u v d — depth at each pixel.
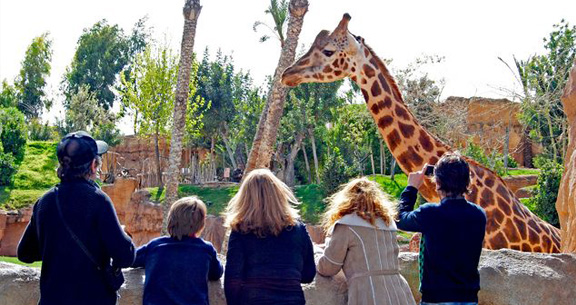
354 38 8.98
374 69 8.87
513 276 5.30
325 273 4.48
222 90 54.50
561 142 34.16
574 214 7.35
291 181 46.09
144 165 49.81
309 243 4.14
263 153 15.79
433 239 4.29
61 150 3.63
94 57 72.38
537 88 31.53
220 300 4.45
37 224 3.64
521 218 8.34
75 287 3.53
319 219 32.00
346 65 8.91
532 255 5.55
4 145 42.50
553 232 8.70
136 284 4.41
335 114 48.00
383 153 44.66
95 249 3.59
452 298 4.23
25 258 3.86
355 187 4.50
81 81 72.19
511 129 46.31
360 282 4.30
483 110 44.56
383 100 8.80
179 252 3.96
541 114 34.22
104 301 3.62
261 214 3.94
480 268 5.31
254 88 54.28
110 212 3.62
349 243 4.34
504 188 8.56
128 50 73.81
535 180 34.03
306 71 8.95
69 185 3.62
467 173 4.40
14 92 69.88
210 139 56.59
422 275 4.40
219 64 56.06
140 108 42.31
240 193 4.04
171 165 19.89
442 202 4.39
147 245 4.12
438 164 4.47
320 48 8.97
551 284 5.34
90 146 3.68
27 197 37.12
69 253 3.53
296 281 3.95
